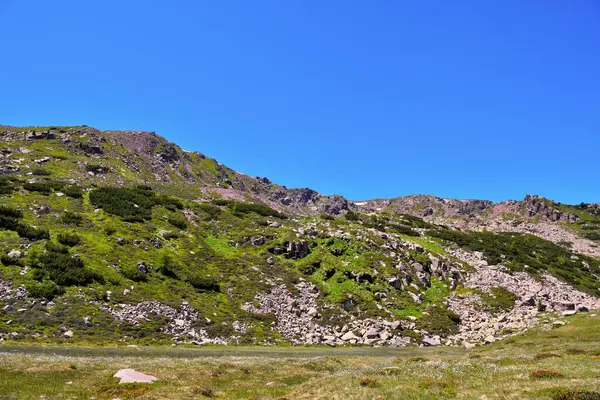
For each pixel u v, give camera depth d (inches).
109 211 3186.5
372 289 3073.3
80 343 1793.8
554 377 920.3
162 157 6875.0
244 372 1306.6
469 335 2797.7
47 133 5349.4
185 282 2630.4
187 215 3686.0
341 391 906.1
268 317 2546.8
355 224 4618.6
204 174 7372.1
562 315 2849.4
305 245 3425.2
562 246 6122.1
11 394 864.3
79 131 5910.4
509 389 819.4
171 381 1077.1
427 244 4471.0
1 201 2856.8
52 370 1122.0
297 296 2824.8
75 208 3117.6
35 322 1847.9
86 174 4478.3
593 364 1145.4
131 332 2011.6
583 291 3882.9
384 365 1443.2
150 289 2404.0
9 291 1962.4
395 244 3858.3
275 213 4362.7
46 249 2362.2
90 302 2103.8
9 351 1493.6
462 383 949.8
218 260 3038.9
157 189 4749.0
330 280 3112.7
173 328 2165.4
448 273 3693.4
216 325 2317.9
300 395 943.0
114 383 1011.3
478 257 4266.7
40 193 3240.7
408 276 3390.7
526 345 2128.4
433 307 3112.7
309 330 2536.9
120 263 2518.5
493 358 1544.0
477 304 3248.0
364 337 2556.6
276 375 1286.9
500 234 5925.2
